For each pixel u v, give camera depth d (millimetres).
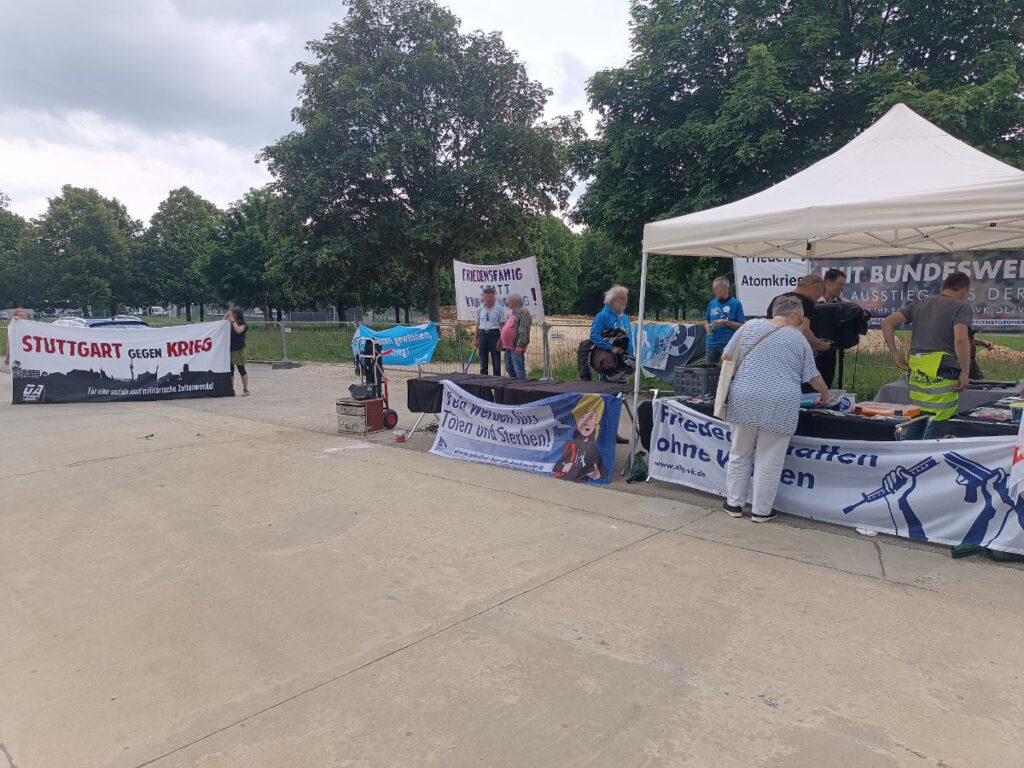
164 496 5902
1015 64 10258
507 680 2951
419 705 2771
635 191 12047
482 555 4434
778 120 10688
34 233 42156
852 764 2365
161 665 3127
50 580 4137
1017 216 3975
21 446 8086
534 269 10789
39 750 2520
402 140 19234
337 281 21906
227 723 2670
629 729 2590
